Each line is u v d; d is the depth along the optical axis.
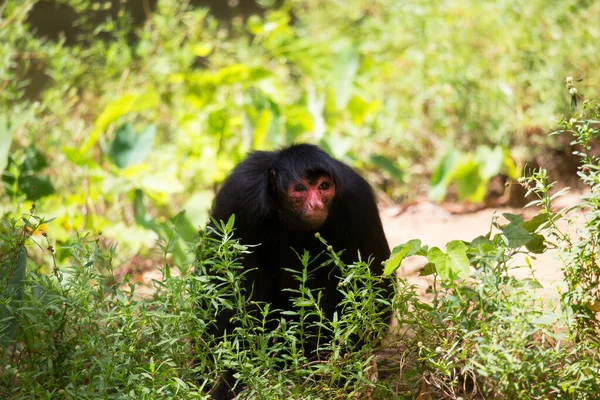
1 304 7.05
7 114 14.53
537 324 6.23
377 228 8.77
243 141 15.09
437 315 6.56
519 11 15.61
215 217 8.62
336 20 19.52
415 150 16.92
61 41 15.03
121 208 14.86
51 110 15.71
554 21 15.28
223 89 16.91
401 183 16.75
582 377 6.05
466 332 6.32
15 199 12.55
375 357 7.21
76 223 13.20
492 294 6.28
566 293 6.45
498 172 16.08
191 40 16.34
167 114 16.77
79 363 6.84
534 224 7.23
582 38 14.77
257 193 8.52
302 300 6.75
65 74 15.24
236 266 6.87
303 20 20.05
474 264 6.84
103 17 21.67
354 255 8.65
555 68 14.71
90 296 7.53
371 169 16.94
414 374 6.93
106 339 6.89
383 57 17.59
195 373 7.16
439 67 16.08
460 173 15.12
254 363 7.01
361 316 6.70
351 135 16.81
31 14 21.56
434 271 7.15
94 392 6.68
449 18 16.64
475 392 6.66
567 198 14.49
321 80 16.72
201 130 14.88
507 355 5.89
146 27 16.03
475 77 15.70
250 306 8.52
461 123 16.12
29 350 7.28
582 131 6.75
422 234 14.05
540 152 15.28
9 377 6.94
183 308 6.78
